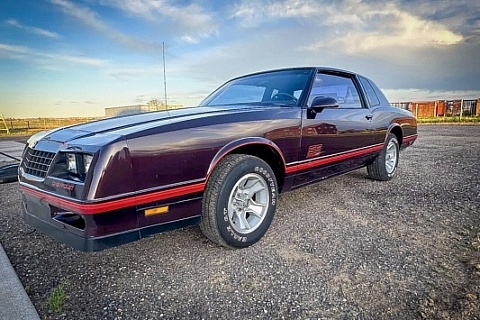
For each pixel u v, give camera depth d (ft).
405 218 9.81
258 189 8.35
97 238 5.81
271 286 6.12
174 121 7.08
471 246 7.66
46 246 8.31
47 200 6.43
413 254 7.31
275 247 7.95
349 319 5.05
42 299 5.87
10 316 5.27
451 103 64.39
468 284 5.93
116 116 8.87
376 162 14.37
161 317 5.25
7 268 7.06
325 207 11.17
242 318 5.16
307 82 10.43
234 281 6.35
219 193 7.34
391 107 15.17
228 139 7.57
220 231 7.44
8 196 13.87
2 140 44.80
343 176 16.20
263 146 8.37
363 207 11.07
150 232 6.48
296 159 9.32
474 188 13.25
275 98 10.62
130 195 6.03
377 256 7.26
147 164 6.24
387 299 5.55
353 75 13.11
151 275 6.71
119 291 6.11
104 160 5.76
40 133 8.16
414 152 24.12
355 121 11.85
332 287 6.00
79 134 6.91
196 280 6.45
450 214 10.06
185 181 6.83
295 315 5.20
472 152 23.70
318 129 9.96
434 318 4.99
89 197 5.64
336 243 8.07
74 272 6.91
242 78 12.62
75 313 5.41
